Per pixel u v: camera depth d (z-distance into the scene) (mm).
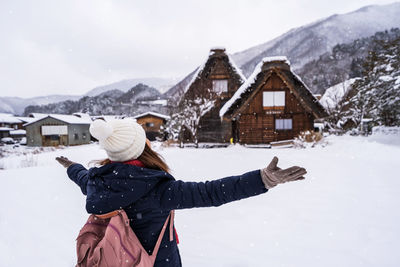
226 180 1167
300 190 5551
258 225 3791
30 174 8422
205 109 22594
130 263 1092
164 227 1277
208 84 23406
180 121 23281
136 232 1214
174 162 10273
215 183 1175
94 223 1236
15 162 14133
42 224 4020
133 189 1155
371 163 8719
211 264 2771
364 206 4465
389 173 7043
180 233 3621
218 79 23594
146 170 1238
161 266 1271
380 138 17156
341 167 8141
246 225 3807
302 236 3389
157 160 1418
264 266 2701
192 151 14992
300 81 18750
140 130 1336
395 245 3076
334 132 34250
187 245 3248
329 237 3344
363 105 27984
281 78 18391
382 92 22125
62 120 48312
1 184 6977
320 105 18578
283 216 4105
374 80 23891
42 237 3539
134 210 1207
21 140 57969
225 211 4438
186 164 9734
